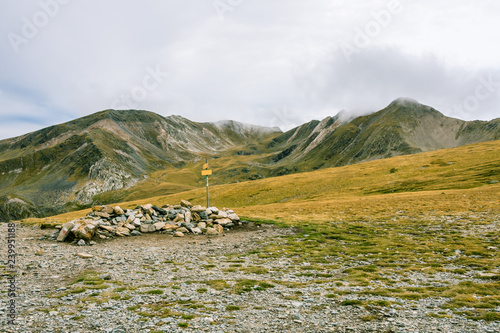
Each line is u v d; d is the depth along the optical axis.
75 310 13.89
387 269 22.62
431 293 16.70
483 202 55.97
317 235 37.94
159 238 36.91
